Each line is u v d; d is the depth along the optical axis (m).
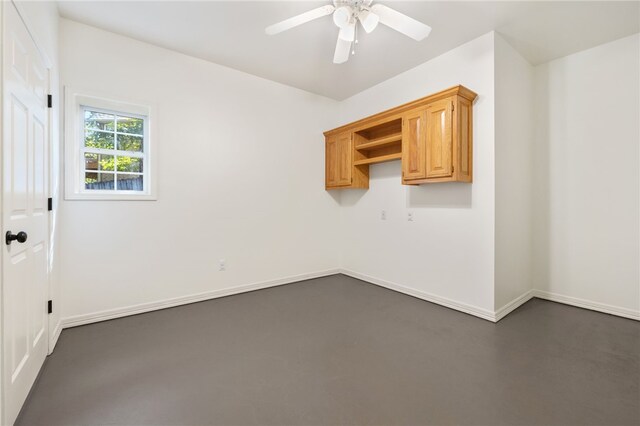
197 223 3.28
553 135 3.29
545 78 3.33
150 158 2.98
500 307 2.83
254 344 2.27
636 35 2.78
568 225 3.20
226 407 1.56
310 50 3.10
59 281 2.45
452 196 3.08
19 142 1.48
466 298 2.95
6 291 1.31
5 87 1.30
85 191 2.73
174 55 3.11
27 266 1.61
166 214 3.08
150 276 2.99
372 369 1.92
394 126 3.67
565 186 3.21
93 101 2.70
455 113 2.72
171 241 3.11
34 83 1.73
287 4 2.39
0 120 1.25
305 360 2.04
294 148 4.08
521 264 3.21
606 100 2.94
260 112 3.75
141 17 2.55
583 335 2.42
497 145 2.78
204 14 2.51
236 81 3.54
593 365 1.96
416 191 3.46
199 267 3.29
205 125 3.32
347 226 4.47
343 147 4.07
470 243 2.92
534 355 2.09
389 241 3.81
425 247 3.36
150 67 2.97
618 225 2.89
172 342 2.30
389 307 3.11
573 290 3.16
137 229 2.91
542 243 3.37
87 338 2.36
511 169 3.01
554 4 2.38
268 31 2.23
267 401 1.61
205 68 3.31
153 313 2.93
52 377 1.81
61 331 2.48
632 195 2.81
